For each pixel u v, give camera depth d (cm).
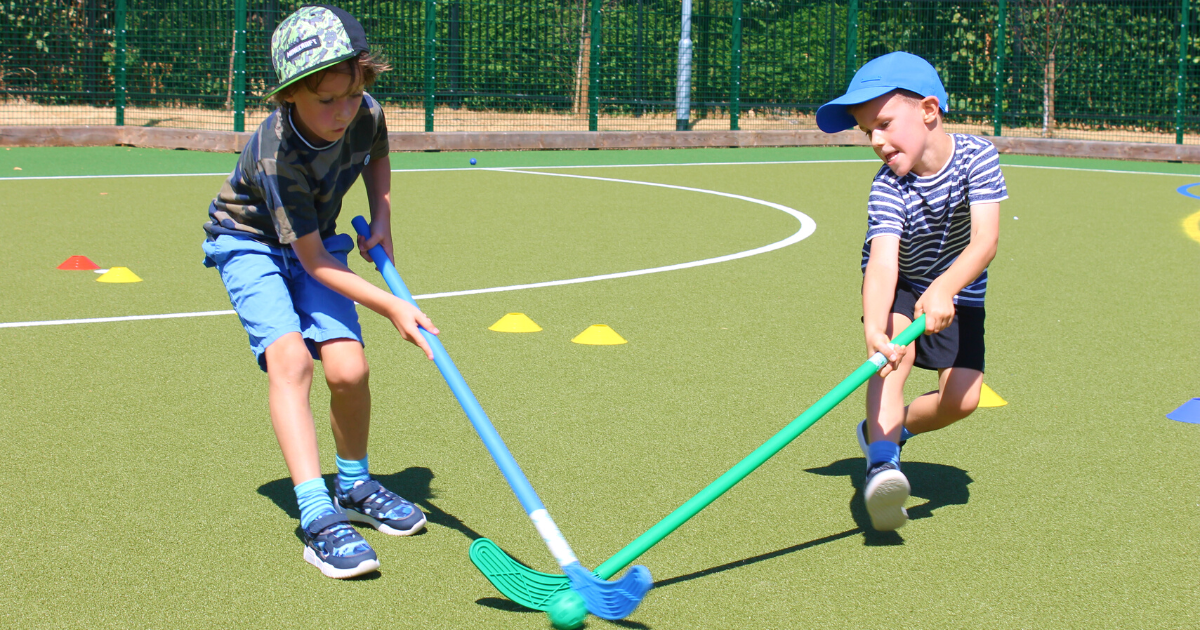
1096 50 1728
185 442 352
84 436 356
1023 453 357
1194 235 866
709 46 1753
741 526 296
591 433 368
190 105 1505
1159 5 1675
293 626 236
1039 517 304
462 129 1617
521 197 1030
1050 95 1756
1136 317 562
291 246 284
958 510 308
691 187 1157
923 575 266
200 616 240
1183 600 254
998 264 721
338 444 295
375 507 291
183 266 647
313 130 258
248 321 276
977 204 285
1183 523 300
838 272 673
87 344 470
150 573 261
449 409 392
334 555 260
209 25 1436
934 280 307
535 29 1588
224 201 286
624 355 470
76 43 1467
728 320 539
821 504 312
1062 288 640
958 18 1797
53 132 1411
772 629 239
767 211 970
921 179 292
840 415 394
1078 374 452
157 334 489
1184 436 374
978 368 307
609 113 1691
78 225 796
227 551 274
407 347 477
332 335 281
